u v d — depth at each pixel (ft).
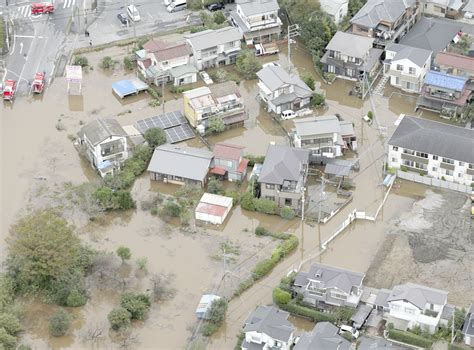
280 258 348.38
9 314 318.04
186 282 339.16
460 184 378.32
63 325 315.99
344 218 369.09
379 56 453.58
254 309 326.44
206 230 365.20
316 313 318.04
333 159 394.32
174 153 389.39
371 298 322.75
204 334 316.19
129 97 446.19
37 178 394.93
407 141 382.63
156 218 371.76
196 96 413.59
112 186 382.83
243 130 421.18
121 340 315.58
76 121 429.79
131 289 336.29
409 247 352.49
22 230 334.44
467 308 321.11
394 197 379.76
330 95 444.14
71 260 333.62
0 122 430.20
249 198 372.38
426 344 304.50
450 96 418.31
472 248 350.43
